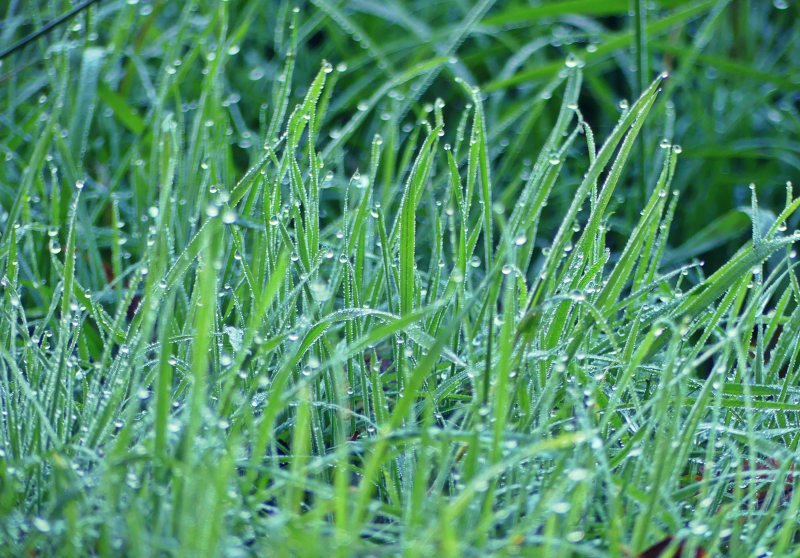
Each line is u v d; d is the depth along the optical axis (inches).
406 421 41.1
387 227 45.7
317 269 41.9
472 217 49.6
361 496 38.3
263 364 40.8
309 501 41.3
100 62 48.8
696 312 41.5
